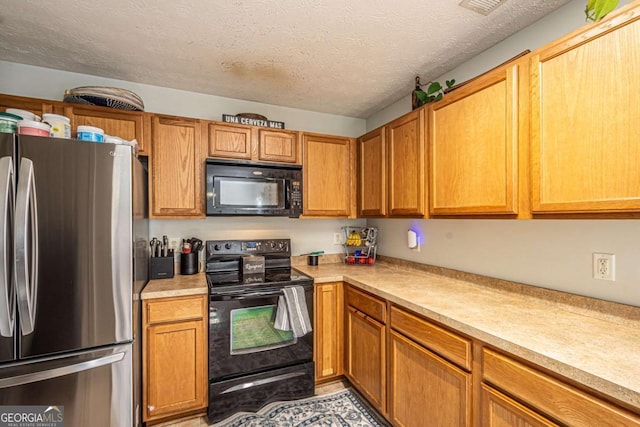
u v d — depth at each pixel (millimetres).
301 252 2822
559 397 947
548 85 1176
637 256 1202
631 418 792
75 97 1845
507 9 1456
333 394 2168
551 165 1168
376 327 1859
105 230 1424
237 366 1947
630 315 1207
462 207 1562
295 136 2443
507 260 1715
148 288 1856
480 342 1222
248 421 1881
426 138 1815
